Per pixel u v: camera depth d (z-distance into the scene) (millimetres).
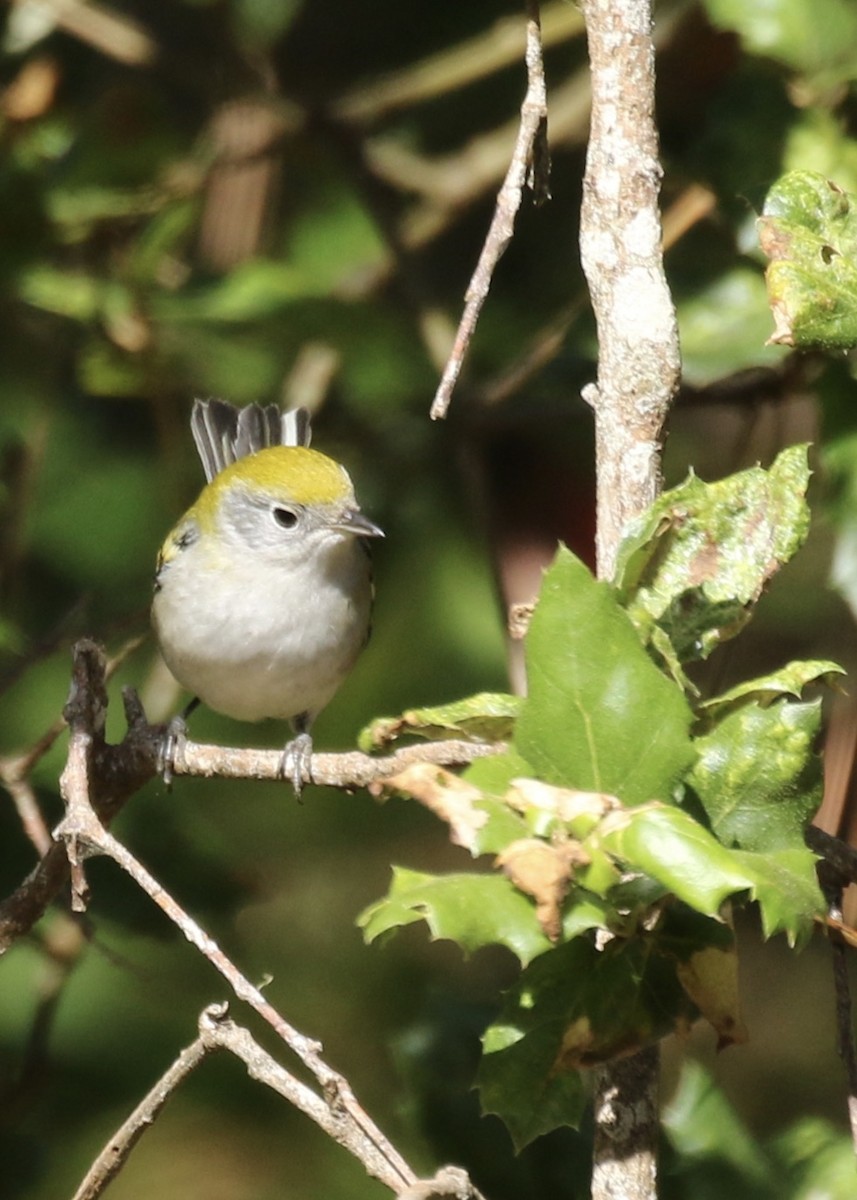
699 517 5574
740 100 8070
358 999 12461
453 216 13188
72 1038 11367
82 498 12578
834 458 7230
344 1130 5066
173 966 11711
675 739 5031
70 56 13203
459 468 11461
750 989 12852
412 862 13023
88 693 6477
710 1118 7605
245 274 10906
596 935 5473
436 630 12234
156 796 9867
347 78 13914
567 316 10359
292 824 12617
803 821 5305
